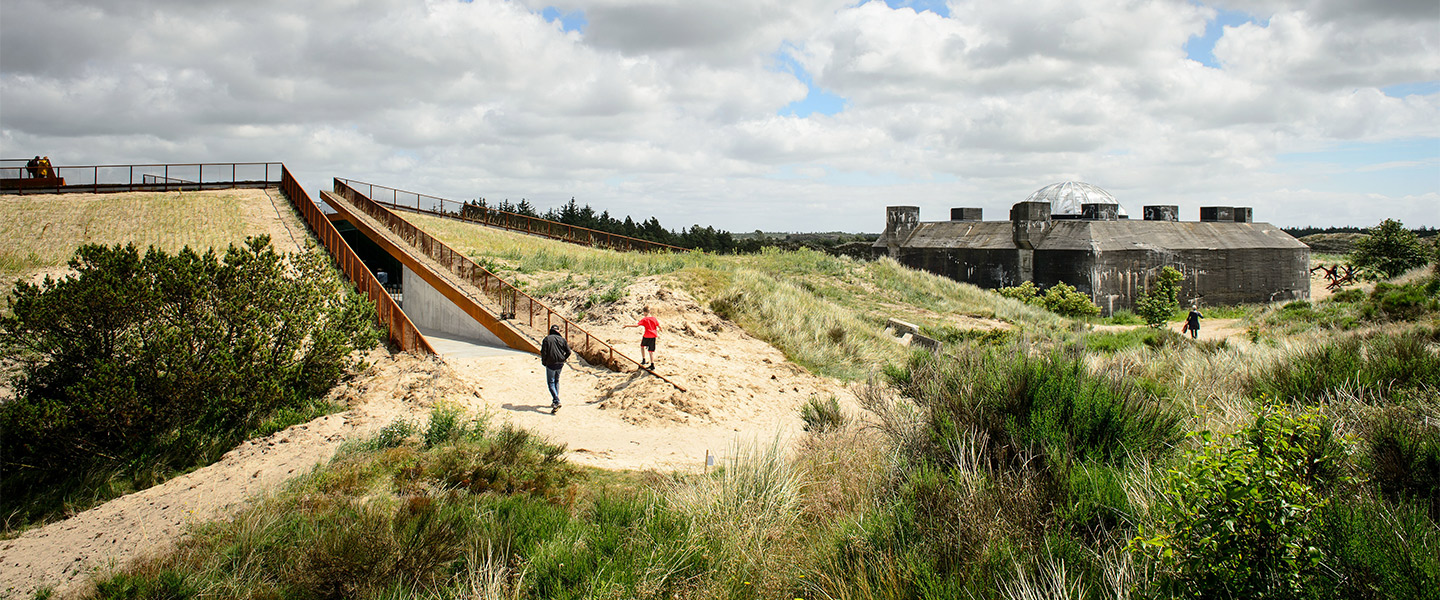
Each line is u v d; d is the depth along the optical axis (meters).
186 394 13.48
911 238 60.34
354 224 35.62
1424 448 5.02
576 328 17.80
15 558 8.61
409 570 6.12
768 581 5.36
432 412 11.86
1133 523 4.81
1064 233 51.00
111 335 14.12
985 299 36.72
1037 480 5.61
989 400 7.19
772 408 14.12
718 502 6.59
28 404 12.67
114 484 12.10
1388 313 20.36
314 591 6.02
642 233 111.88
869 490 6.39
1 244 32.31
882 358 20.22
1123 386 7.25
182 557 6.93
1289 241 58.38
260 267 15.76
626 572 5.62
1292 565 3.65
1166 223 54.28
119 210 37.94
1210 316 46.72
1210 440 4.23
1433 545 3.80
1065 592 4.12
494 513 7.27
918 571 4.63
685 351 17.84
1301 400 8.12
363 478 8.62
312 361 15.59
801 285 31.97
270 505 8.08
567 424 12.39
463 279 25.09
